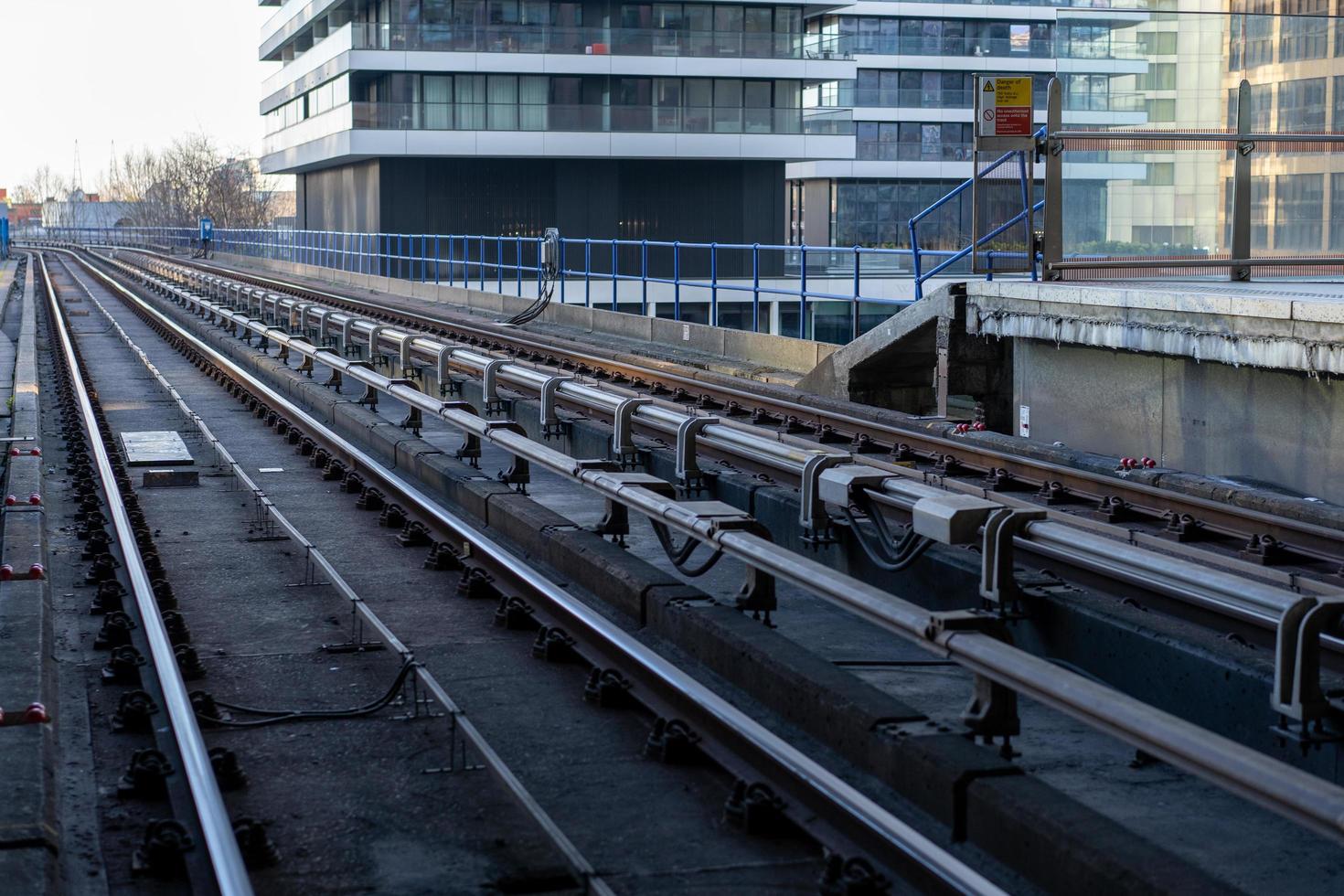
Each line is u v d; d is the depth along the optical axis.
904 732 5.58
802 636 8.16
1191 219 15.41
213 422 17.64
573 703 6.88
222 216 140.25
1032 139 15.45
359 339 24.36
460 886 4.93
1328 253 15.59
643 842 5.26
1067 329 14.32
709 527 7.70
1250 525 9.82
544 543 9.67
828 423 15.33
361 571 9.72
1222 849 5.22
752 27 67.56
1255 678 5.90
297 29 81.25
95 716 6.71
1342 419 11.41
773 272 72.19
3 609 7.91
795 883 4.89
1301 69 15.23
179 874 4.98
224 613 8.70
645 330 27.81
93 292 55.81
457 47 65.50
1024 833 4.74
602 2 66.50
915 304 16.97
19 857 4.75
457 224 68.88
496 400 16.44
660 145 67.69
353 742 6.38
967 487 10.80
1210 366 12.90
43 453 14.91
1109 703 4.73
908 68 82.75
